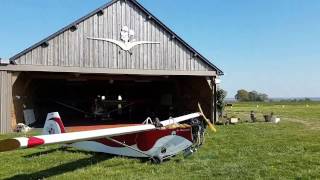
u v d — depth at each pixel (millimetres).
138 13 18703
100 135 7926
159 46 19062
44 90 26328
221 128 16859
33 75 20188
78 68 17328
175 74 19328
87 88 28047
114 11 18188
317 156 9859
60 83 26062
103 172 8227
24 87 19891
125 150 9828
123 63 18297
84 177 7781
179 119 11023
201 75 19891
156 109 26172
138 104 26500
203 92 20938
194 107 21734
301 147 11320
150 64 18859
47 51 16719
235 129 16438
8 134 15391
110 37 18062
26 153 10391
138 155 9578
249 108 41906
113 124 20953
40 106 25516
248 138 13391
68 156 9969
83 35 17484
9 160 9500
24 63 16266
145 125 9430
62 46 17031
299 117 25016
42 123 21656
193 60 19781
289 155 10023
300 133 15039
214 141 12594
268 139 13164
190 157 9867
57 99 25703
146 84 27453
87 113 25312
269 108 42281
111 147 10086
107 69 17938
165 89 25219
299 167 8570
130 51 18453
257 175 7824
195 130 10383
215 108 20109
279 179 7512
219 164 8953
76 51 17312
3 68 15898
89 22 17625
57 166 8812
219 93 20703
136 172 8266
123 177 7797
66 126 19812
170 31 19234
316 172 8055
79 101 25844
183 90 23000
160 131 9234
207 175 7898
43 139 6555
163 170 8414
